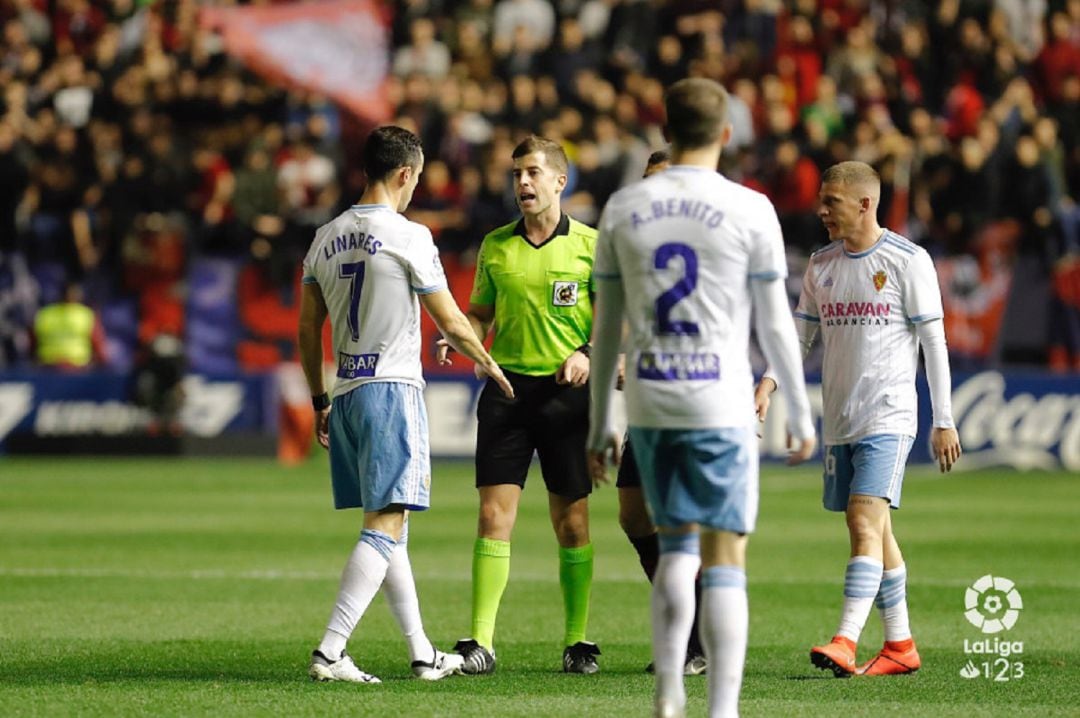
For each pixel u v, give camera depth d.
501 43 87.94
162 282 78.12
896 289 26.36
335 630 25.31
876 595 26.75
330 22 84.81
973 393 72.44
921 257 26.38
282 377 76.44
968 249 74.75
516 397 27.73
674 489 20.20
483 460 27.67
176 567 40.75
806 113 82.12
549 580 39.16
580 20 90.69
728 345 20.16
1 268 78.38
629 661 28.27
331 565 41.25
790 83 85.81
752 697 24.31
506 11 90.38
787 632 31.50
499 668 27.44
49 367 77.00
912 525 50.62
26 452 76.50
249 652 28.56
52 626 31.48
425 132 80.62
